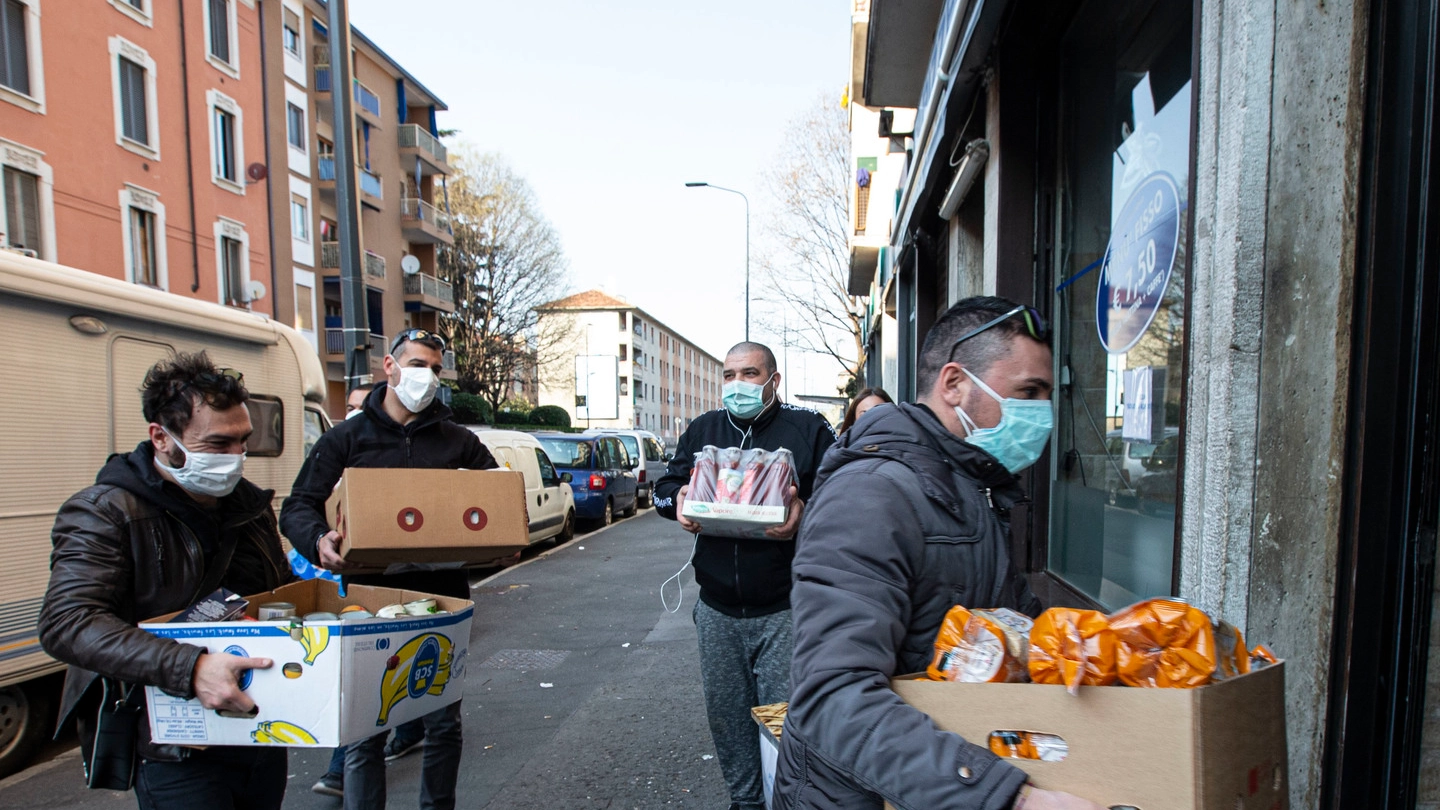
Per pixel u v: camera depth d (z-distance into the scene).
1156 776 1.00
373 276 32.09
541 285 40.66
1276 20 1.98
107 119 16.62
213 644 1.79
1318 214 1.91
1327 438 1.89
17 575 4.17
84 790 3.87
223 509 2.13
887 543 1.25
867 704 1.14
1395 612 1.78
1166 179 3.18
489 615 7.24
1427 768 1.76
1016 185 4.70
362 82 31.34
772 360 3.10
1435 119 1.71
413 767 3.83
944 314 1.52
